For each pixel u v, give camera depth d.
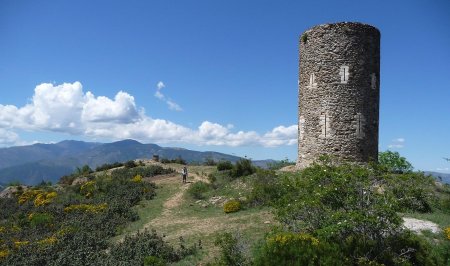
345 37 23.03
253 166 31.05
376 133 23.95
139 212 25.38
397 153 27.12
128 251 16.55
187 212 24.00
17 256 18.28
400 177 15.35
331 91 23.14
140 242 17.17
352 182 12.58
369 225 11.71
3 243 21.52
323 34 23.45
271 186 22.48
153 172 38.75
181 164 46.31
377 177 14.23
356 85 23.02
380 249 11.95
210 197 26.52
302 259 11.06
